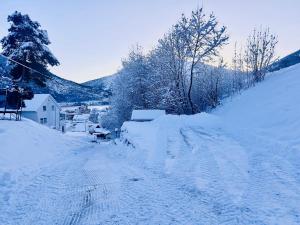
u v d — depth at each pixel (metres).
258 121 16.86
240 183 7.51
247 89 30.12
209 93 35.31
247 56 32.19
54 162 14.64
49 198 7.42
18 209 6.59
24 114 45.69
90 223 5.53
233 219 5.40
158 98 45.72
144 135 18.64
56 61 36.25
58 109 56.12
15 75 33.47
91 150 23.44
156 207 6.32
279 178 7.50
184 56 36.56
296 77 22.20
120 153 17.56
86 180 9.46
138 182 8.73
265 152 10.32
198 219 5.52
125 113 53.62
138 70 52.12
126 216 5.84
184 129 20.38
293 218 5.16
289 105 16.33
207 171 8.98
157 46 44.62
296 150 9.38
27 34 34.62
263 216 5.39
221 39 34.69
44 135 23.38
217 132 17.72
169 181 8.59
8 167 11.41
